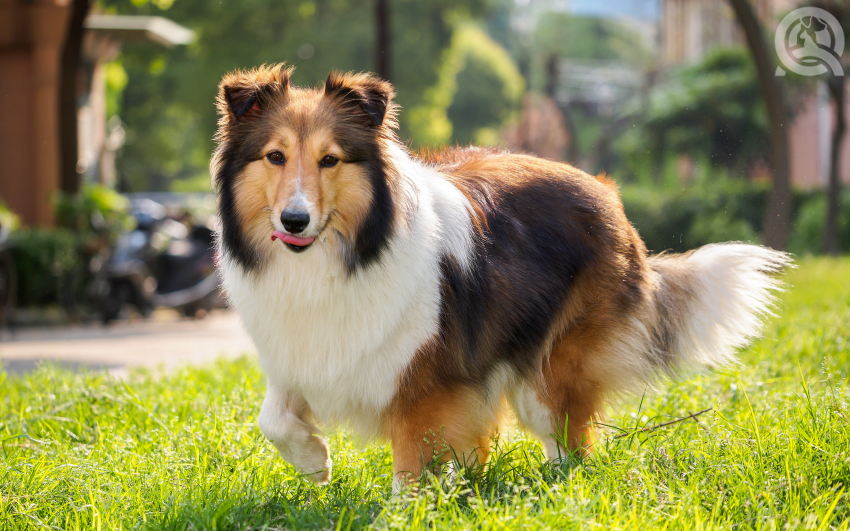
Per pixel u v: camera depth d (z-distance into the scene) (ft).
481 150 15.43
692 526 10.34
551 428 13.69
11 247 37.29
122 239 42.73
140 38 56.85
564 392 13.74
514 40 223.10
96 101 64.44
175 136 147.84
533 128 139.13
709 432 13.64
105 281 40.04
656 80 120.16
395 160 12.03
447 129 148.36
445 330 12.11
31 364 27.81
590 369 13.85
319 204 11.02
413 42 110.63
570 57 214.07
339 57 103.14
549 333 13.55
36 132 51.90
